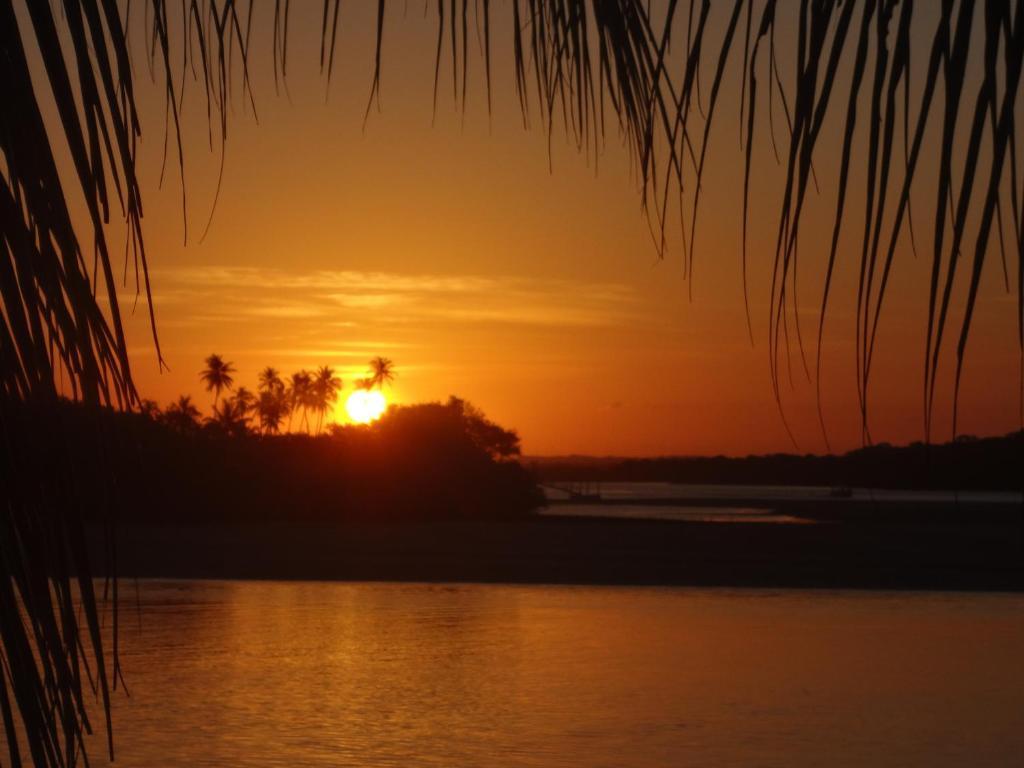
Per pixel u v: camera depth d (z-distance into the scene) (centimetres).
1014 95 105
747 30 126
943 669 2100
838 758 1479
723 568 3953
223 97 148
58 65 129
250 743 1544
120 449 130
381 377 14112
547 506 11356
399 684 1967
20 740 839
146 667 2095
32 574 131
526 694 1884
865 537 5553
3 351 127
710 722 1684
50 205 127
